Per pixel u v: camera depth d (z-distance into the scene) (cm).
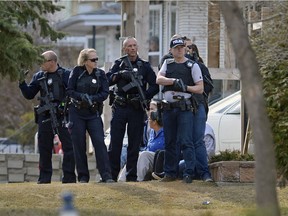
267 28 5044
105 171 5253
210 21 9562
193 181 5131
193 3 9806
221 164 5206
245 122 6019
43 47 5753
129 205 4550
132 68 5375
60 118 5531
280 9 5841
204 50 9762
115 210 4347
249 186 5084
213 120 6994
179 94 5028
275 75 4528
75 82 5284
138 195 4762
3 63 5459
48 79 5550
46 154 5622
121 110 5403
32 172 7844
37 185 5156
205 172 5162
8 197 4744
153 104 5816
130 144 5450
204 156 5153
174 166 5162
